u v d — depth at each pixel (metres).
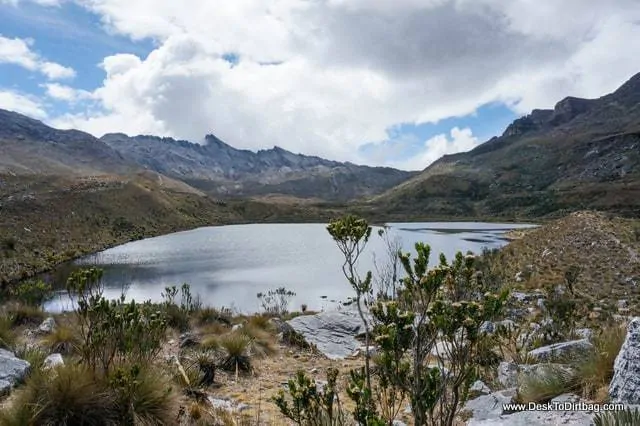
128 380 5.00
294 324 14.04
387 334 3.10
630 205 149.38
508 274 38.97
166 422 5.10
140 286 37.72
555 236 51.38
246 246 73.69
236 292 35.19
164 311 13.13
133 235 85.69
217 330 13.02
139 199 119.31
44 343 8.80
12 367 5.86
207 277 42.62
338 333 13.50
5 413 4.52
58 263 49.34
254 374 9.01
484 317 3.11
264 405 6.81
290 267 48.44
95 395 4.86
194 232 111.69
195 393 6.45
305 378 3.50
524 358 7.89
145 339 7.10
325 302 30.91
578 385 5.28
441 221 181.75
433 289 3.20
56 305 26.09
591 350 5.90
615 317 17.28
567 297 21.61
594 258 39.72
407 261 3.34
